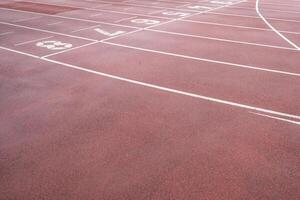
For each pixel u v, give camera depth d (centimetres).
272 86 801
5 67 931
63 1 2211
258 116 655
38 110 681
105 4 2077
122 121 638
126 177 478
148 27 1434
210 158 521
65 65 947
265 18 1661
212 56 1036
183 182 466
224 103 711
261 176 478
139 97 741
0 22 1524
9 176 482
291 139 574
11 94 757
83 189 454
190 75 872
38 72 895
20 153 537
